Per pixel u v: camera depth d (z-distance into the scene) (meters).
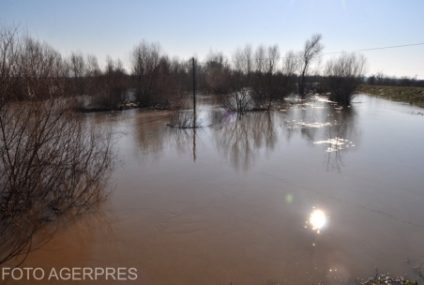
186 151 11.05
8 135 5.10
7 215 5.18
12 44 4.95
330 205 6.30
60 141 6.26
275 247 4.79
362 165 9.04
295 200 6.56
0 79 4.67
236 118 19.91
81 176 6.78
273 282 3.99
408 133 13.98
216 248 4.78
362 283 3.93
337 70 28.42
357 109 24.50
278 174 8.28
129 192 7.02
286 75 30.62
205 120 18.53
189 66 37.84
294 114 21.75
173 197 6.75
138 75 27.22
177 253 4.65
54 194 5.98
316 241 4.95
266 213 5.96
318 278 4.05
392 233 5.18
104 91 24.09
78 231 5.28
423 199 6.57
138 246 4.85
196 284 3.98
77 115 7.02
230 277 4.11
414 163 9.20
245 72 26.42
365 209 6.11
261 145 11.95
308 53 36.28
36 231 5.16
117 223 5.57
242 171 8.56
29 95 5.18
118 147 11.56
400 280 3.95
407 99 30.47
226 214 5.93
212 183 7.63
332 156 10.09
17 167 5.19
